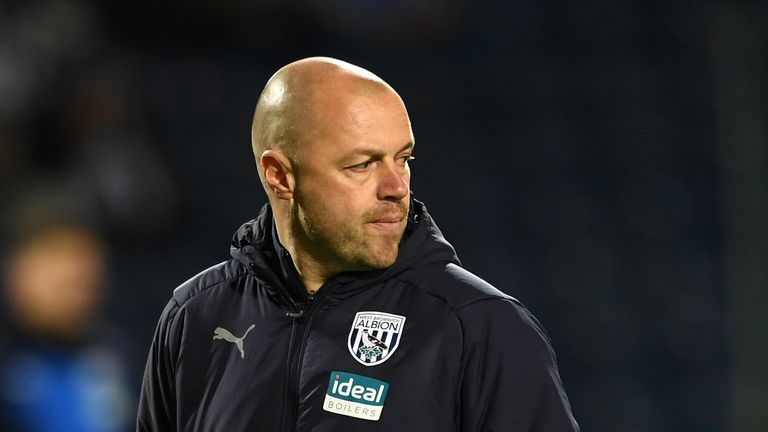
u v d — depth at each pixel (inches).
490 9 1740.9
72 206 785.6
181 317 342.6
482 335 306.5
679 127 1572.3
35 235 563.5
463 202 1430.9
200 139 1467.8
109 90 1246.9
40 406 557.6
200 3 1600.6
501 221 1416.1
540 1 1752.0
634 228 1428.4
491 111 1600.6
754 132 1482.5
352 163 302.8
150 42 1606.8
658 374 1235.2
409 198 314.0
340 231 307.3
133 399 843.4
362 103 304.3
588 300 1307.8
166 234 1251.2
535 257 1363.2
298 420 309.6
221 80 1577.3
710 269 1368.1
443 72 1656.0
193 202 1366.9
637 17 1729.8
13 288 574.9
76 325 569.6
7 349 559.5
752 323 1302.9
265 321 326.6
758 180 1449.3
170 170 1384.1
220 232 1320.1
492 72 1657.2
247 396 318.7
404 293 316.8
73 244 563.2
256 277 329.4
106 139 1205.1
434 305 312.0
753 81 1514.5
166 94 1524.4
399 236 312.0
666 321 1298.0
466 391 306.8
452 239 1364.4
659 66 1665.8
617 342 1261.1
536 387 305.7
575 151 1545.3
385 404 303.1
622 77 1652.3
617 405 1187.9
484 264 1330.0
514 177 1492.4
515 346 306.3
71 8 1362.0
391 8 1668.3
